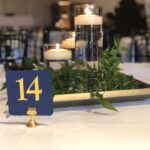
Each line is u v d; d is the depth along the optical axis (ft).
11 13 21.50
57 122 2.93
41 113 2.82
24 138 2.58
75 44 4.15
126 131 2.71
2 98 3.64
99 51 4.06
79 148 2.39
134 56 9.68
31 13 22.50
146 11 13.80
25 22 18.88
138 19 13.61
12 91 2.84
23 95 2.83
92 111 3.24
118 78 3.56
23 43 10.25
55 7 21.65
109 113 3.18
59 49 4.16
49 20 22.36
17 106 2.84
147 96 3.47
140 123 2.91
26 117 3.04
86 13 4.12
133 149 2.38
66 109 3.29
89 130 2.74
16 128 2.79
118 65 3.61
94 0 4.35
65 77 3.43
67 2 20.54
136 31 11.40
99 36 4.11
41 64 3.73
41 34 12.73
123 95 3.37
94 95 3.23
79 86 3.34
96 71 3.45
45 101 2.81
